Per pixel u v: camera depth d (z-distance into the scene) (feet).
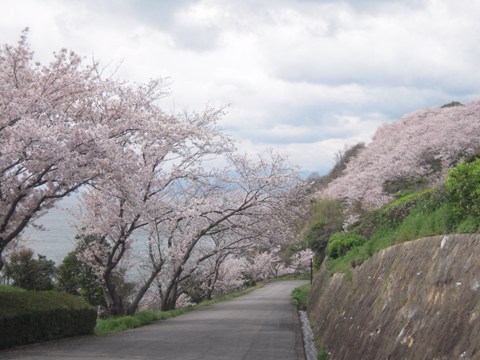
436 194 32.78
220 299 110.01
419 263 23.65
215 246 92.17
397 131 130.52
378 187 90.99
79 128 38.32
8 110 37.32
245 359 33.99
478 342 14.07
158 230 74.59
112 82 52.31
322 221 131.23
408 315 21.24
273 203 74.18
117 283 90.63
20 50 40.78
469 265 17.65
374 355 23.16
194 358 33.63
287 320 64.39
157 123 52.75
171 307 84.28
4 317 35.55
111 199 58.65
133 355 34.09
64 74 42.93
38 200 42.04
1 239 40.68
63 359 31.32
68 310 43.42
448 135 93.20
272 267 196.85
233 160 73.31
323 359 34.17
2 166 36.24
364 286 34.71
